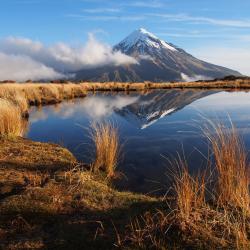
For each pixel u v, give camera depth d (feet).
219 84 192.34
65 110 79.20
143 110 78.23
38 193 21.38
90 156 34.96
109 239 16.58
